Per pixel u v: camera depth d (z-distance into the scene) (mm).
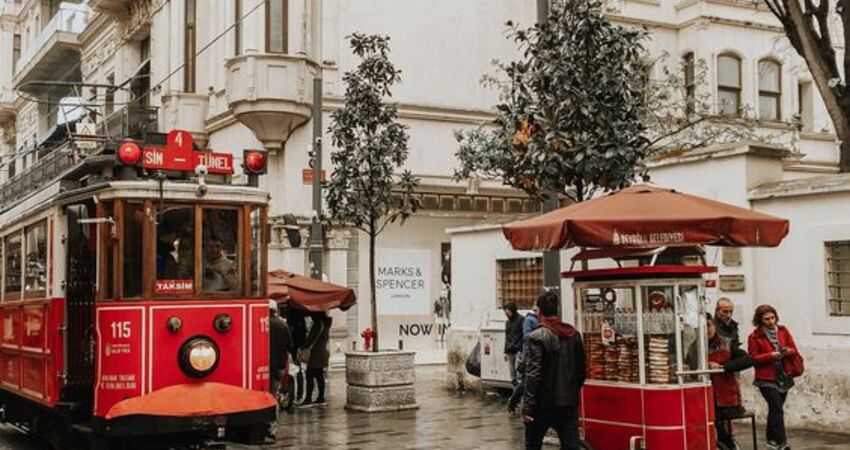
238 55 23281
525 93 11594
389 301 24531
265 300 10219
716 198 13797
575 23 11148
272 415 9820
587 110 10891
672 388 9062
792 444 11375
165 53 27562
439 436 12531
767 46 28297
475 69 26297
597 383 9617
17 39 46469
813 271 12516
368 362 15156
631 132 11234
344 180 15664
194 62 27000
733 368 10094
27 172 26688
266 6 23188
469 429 13133
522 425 13430
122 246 9500
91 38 35000
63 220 10680
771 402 10500
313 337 16156
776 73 28781
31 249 11875
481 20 26500
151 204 9602
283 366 13711
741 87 27984
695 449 9055
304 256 23141
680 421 9023
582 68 11094
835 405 12125
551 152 11000
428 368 23609
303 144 23406
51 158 23062
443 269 25500
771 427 10516
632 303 9352
